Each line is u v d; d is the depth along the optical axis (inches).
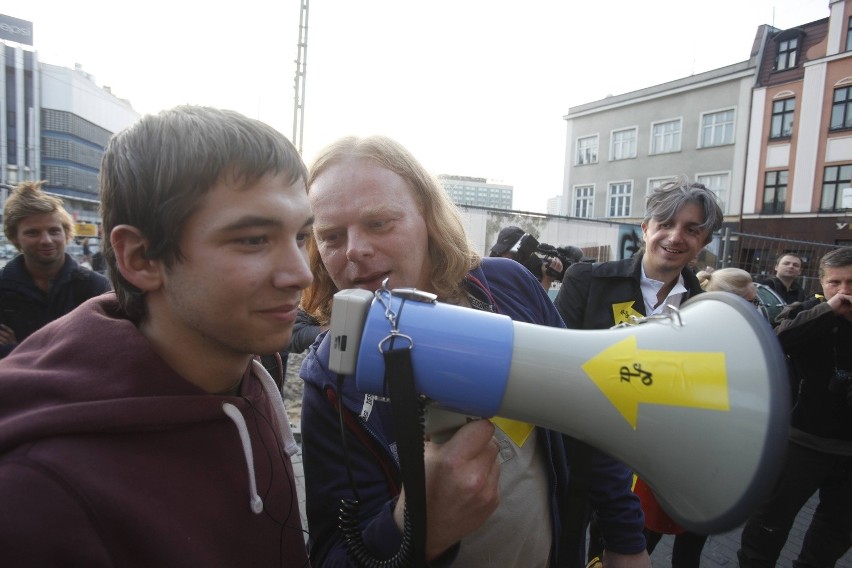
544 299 51.3
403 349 26.9
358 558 32.5
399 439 26.8
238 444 31.5
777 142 925.8
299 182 28.9
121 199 26.4
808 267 327.0
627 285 83.5
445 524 29.2
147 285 27.5
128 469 25.8
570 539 42.8
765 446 21.6
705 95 1024.2
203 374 30.1
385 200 39.5
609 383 25.6
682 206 80.5
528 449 40.9
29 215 90.2
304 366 42.4
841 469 84.7
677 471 24.7
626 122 1152.2
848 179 845.2
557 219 283.4
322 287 50.2
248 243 26.5
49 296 94.2
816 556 87.6
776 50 932.6
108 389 26.4
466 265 45.5
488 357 26.7
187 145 24.9
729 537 111.7
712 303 27.0
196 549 27.2
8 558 20.9
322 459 38.8
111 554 24.2
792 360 86.9
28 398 25.2
